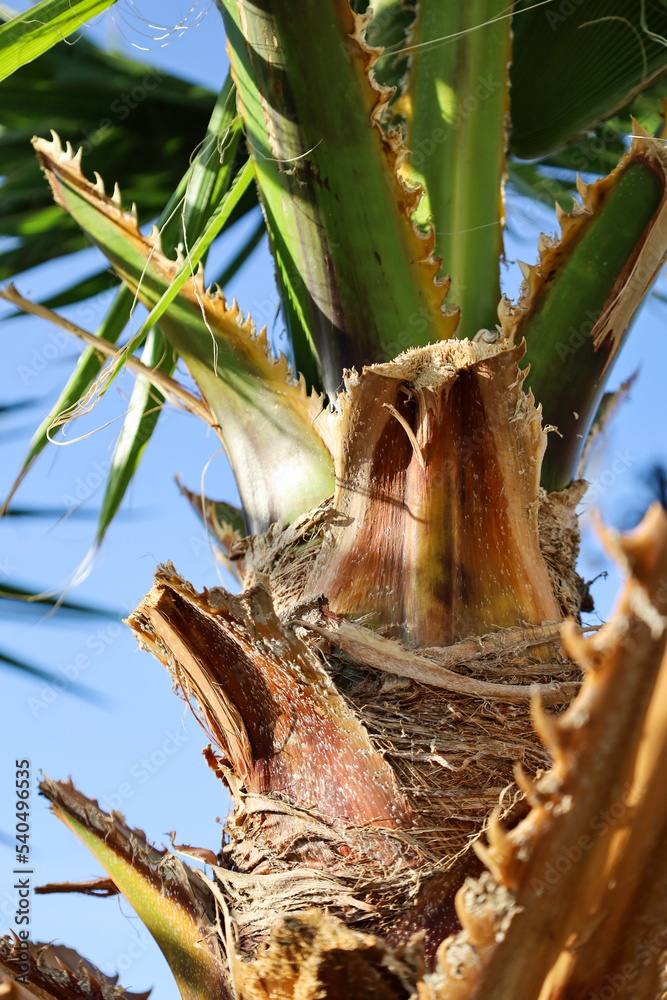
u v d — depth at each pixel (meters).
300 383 2.33
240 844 2.23
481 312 2.38
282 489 2.32
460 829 2.18
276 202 2.36
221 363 2.35
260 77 2.33
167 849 2.29
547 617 2.25
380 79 2.51
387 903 2.16
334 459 2.29
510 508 2.26
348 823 2.19
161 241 2.43
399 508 2.27
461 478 2.27
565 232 2.36
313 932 2.12
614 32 2.51
